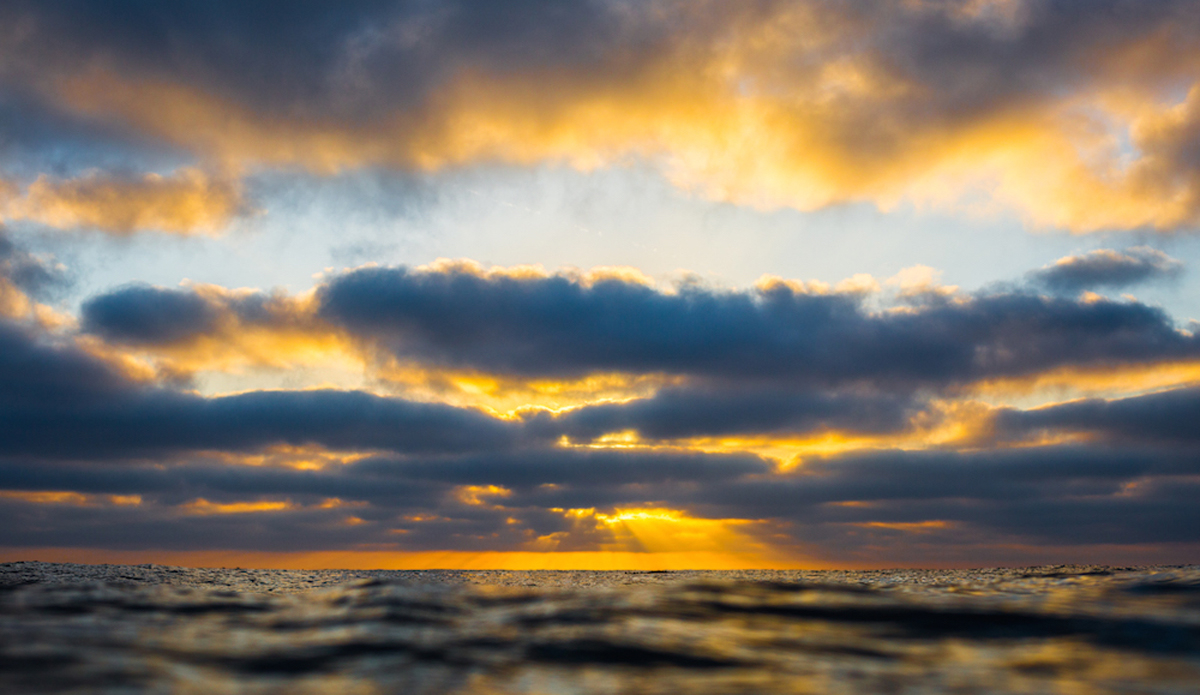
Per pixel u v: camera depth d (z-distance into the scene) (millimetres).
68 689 4258
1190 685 4676
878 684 4719
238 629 6605
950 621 6898
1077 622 6754
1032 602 7918
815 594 8555
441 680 4785
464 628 6637
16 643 5504
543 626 6699
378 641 6039
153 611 7641
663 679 4852
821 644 5973
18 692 4172
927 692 4500
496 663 5305
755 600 8133
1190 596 8242
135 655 5254
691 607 7719
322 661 5316
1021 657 5512
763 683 4738
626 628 6602
